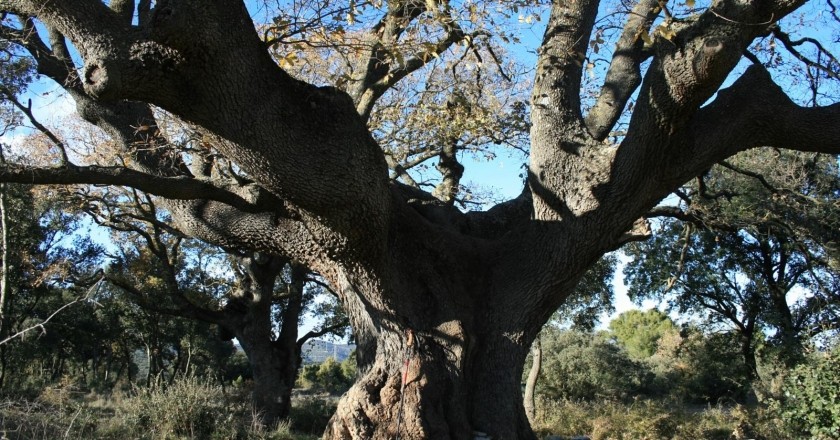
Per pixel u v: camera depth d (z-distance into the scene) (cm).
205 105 592
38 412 1056
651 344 5331
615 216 798
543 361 3234
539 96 850
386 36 950
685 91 679
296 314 1923
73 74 816
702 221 1292
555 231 830
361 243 743
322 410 2033
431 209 964
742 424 1508
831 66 951
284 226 825
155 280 2208
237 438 1278
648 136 736
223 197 745
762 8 688
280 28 744
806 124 746
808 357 1344
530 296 853
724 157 780
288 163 647
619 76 963
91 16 536
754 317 2389
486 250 909
